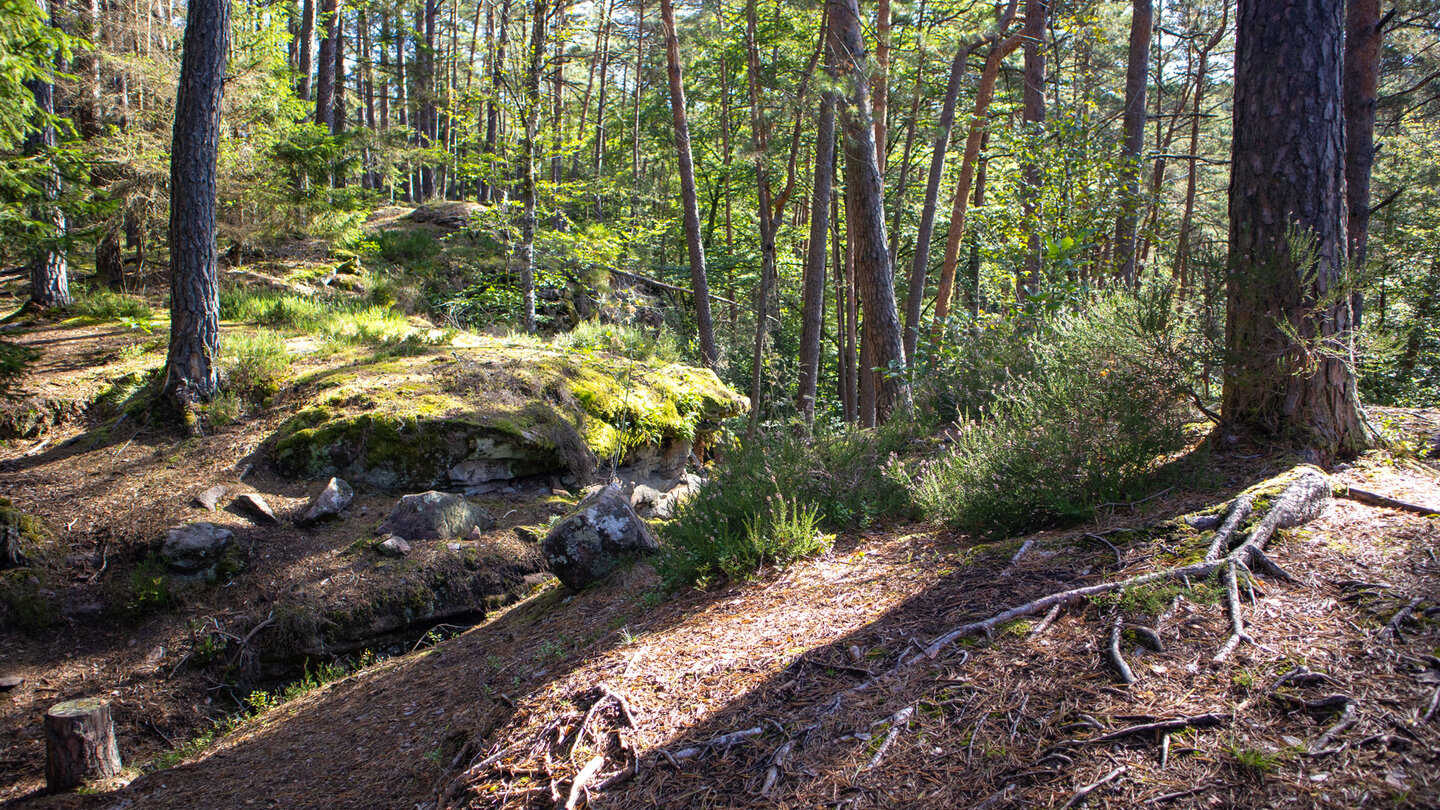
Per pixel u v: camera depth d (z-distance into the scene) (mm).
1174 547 3609
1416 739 2227
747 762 2910
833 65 10430
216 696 6371
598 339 12836
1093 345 5594
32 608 6398
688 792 2830
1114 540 3910
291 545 7547
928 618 3635
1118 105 24453
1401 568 3148
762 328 9750
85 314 12227
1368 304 14938
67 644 6383
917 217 21516
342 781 4184
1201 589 3186
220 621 6742
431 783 3689
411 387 9406
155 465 8156
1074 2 13922
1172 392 4957
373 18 28953
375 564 7363
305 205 14039
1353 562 3281
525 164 15352
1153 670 2809
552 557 6469
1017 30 13570
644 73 28641
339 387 9312
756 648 3838
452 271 17578
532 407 9570
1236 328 4805
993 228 10695
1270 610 3031
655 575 6094
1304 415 4547
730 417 11750
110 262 13961
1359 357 4555
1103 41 13961
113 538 7105
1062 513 4473
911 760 2670
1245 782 2221
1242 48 4766
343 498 8102
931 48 12359
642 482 10547
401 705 5203
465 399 9344
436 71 26703
